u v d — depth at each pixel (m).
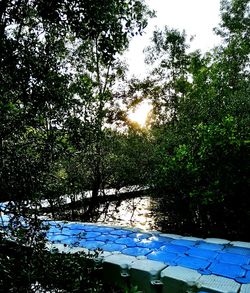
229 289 3.34
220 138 6.39
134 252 4.77
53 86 4.02
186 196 7.23
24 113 3.67
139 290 3.95
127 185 11.38
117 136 11.27
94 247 5.06
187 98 10.69
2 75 3.45
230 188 6.32
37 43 3.76
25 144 3.62
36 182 3.42
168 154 9.09
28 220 3.20
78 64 9.05
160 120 14.98
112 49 3.69
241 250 4.64
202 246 4.91
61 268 3.07
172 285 3.68
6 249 3.12
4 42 3.34
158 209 9.22
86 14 3.37
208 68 10.84
